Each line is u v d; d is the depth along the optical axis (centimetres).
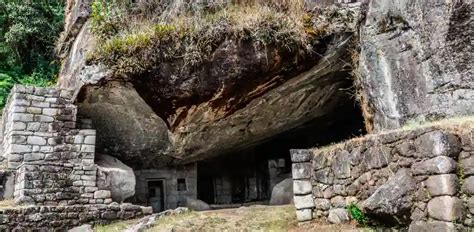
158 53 743
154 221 682
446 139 350
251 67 721
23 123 833
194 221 650
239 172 1298
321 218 532
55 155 841
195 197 1128
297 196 554
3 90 1399
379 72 608
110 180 845
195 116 809
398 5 573
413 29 550
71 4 1164
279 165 1141
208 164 1241
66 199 788
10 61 1536
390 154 412
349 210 475
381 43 605
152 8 847
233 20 718
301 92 818
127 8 846
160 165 1093
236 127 897
